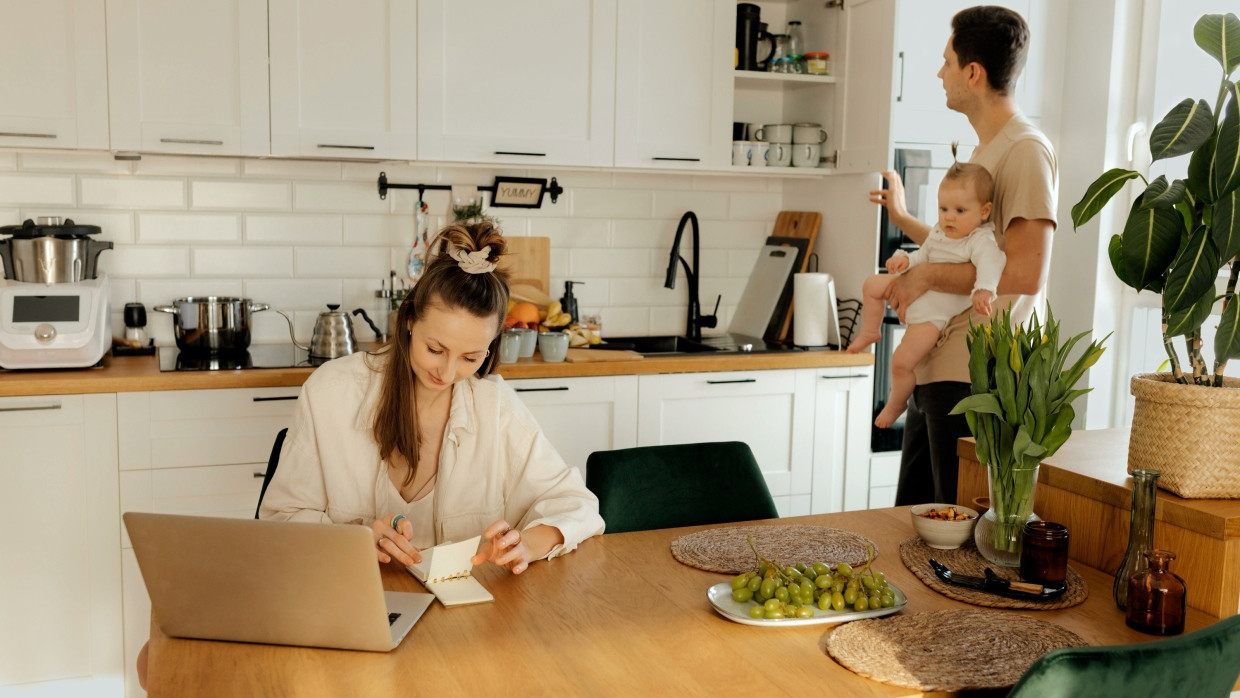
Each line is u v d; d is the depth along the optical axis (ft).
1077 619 5.28
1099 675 3.73
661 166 12.19
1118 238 6.07
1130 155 12.62
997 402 5.85
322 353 10.85
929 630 5.00
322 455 6.36
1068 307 13.03
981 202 8.91
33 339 9.70
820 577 5.36
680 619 5.19
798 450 12.21
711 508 7.55
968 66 9.10
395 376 6.22
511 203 12.69
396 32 10.98
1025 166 8.64
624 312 13.46
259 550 4.59
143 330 11.18
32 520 9.56
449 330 5.84
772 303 13.30
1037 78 12.89
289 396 10.18
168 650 4.74
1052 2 12.81
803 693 4.38
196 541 4.63
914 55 12.19
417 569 5.61
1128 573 5.38
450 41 11.20
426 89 11.16
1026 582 5.56
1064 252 13.06
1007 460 5.90
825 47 13.03
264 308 11.30
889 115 11.78
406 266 12.42
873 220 12.26
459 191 12.49
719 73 12.30
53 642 9.78
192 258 11.62
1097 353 5.82
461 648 4.80
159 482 9.88
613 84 11.88
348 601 4.63
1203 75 11.79
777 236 13.92
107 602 9.87
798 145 12.88
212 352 10.95
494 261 5.99
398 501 6.39
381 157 11.08
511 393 6.68
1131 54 12.48
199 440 9.95
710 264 13.82
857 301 12.59
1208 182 5.53
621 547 6.34
